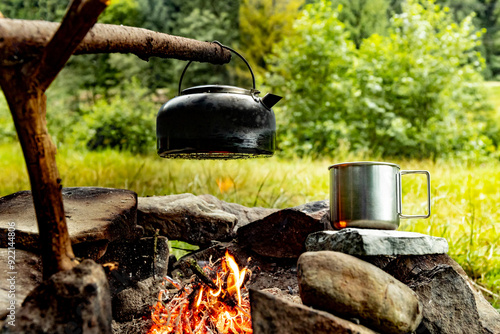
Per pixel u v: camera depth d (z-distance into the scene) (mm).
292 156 9562
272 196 5016
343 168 2234
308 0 22953
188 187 5168
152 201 2814
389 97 9625
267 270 2807
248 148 1995
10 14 11078
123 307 2291
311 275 1864
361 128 9688
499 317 2232
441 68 9266
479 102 10656
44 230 1552
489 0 24172
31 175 1526
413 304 1945
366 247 1976
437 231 3816
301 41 10859
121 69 18266
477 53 9797
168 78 19516
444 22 9836
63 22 1441
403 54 9562
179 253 3453
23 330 1419
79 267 1525
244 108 1995
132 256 2451
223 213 2885
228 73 19516
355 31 23438
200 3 22109
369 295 1827
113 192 2551
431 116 9336
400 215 2281
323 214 2684
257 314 1688
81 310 1442
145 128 10648
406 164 7957
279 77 10859
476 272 3285
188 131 1962
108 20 20641
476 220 4184
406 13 9828
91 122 10836
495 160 8906
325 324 1658
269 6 20734
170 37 2148
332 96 10023
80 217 2221
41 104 1529
